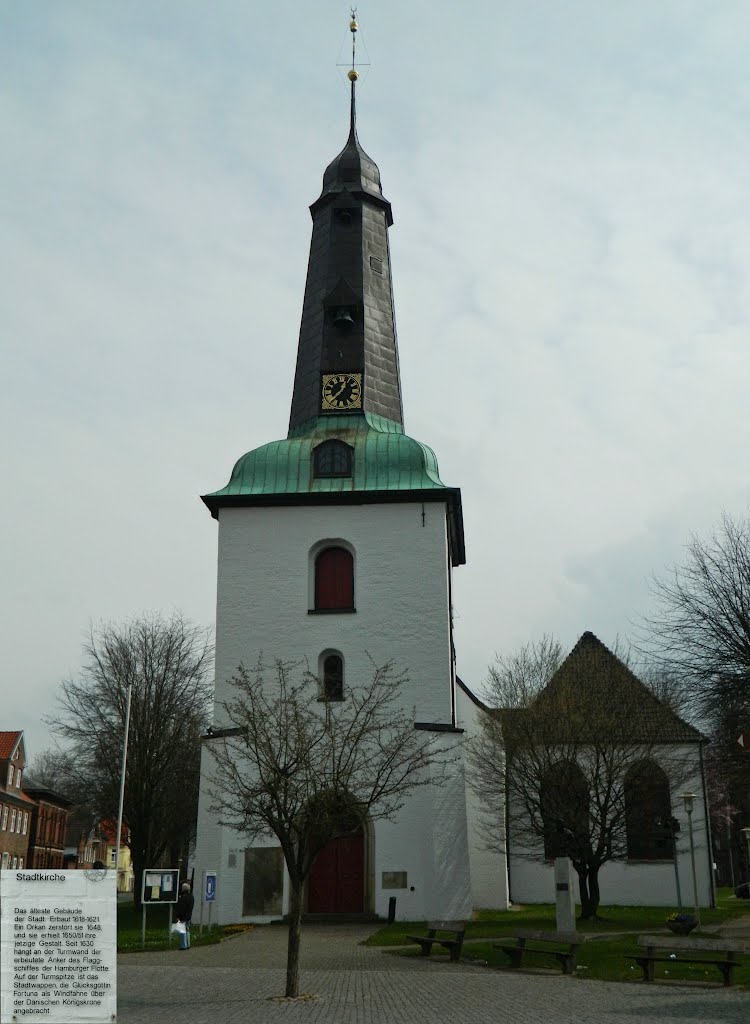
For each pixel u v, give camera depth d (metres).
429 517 36.81
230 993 17.89
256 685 30.86
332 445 38.19
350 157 44.53
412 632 35.66
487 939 26.91
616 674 38.59
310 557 36.91
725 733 34.41
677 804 40.72
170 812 51.41
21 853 78.56
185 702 50.66
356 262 42.44
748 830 38.19
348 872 33.50
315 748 29.59
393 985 18.81
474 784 37.69
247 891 32.50
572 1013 15.29
